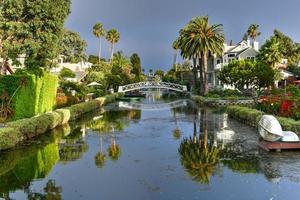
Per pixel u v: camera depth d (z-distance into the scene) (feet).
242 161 55.42
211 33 227.81
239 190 41.50
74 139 78.07
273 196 39.34
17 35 100.17
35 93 88.28
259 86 185.06
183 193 40.68
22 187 43.78
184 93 289.94
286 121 71.72
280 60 221.87
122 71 325.62
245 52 259.60
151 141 75.72
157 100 235.40
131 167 53.01
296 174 47.55
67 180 46.55
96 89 219.61
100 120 116.47
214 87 260.83
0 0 97.55
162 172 49.90
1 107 84.02
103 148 67.97
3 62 110.73
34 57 100.73
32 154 62.23
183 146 69.41
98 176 48.29
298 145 61.77
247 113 100.68
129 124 105.81
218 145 69.51
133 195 40.29
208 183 44.29
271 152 61.52
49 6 98.73
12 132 66.64
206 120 113.70
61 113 100.83
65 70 222.48
